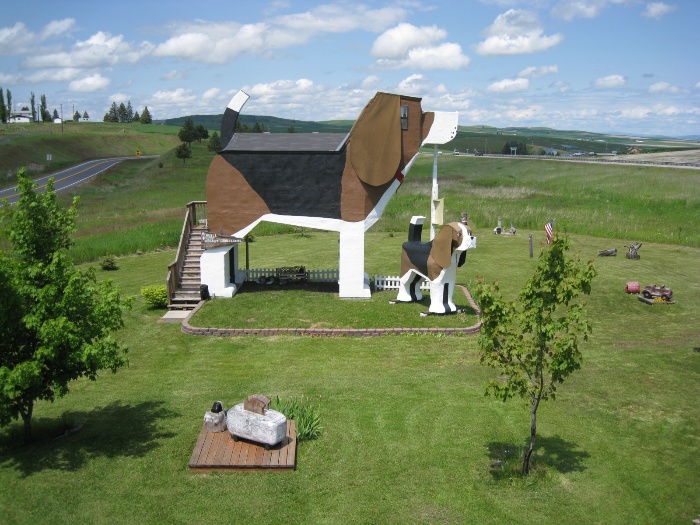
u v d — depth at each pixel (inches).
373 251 1200.2
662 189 1999.3
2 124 5108.3
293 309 750.5
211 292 804.0
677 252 1184.2
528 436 430.3
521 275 990.4
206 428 428.8
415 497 354.0
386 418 456.4
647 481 372.2
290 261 1115.3
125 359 415.8
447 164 3457.2
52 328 373.1
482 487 364.2
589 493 358.9
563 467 387.9
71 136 4087.1
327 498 352.5
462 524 329.1
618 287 904.3
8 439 427.5
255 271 896.3
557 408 478.0
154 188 2571.4
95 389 526.9
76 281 392.8
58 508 340.2
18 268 401.7
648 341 666.8
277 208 805.2
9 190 2178.9
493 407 478.3
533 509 343.0
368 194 784.9
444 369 572.4
